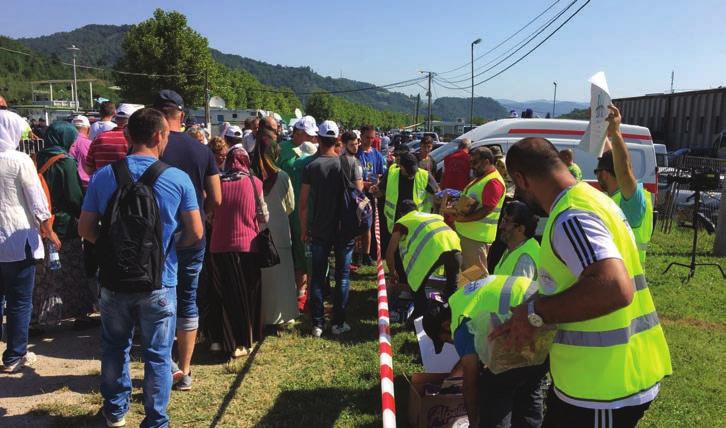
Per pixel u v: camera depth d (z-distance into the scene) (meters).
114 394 3.56
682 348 5.43
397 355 5.01
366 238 7.62
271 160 5.47
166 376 3.38
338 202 5.36
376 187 7.29
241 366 4.72
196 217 3.39
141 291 3.15
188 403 4.05
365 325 5.84
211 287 4.89
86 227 3.25
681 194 13.31
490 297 2.82
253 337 5.18
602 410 2.08
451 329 3.05
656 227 13.37
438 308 3.37
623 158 3.30
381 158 10.06
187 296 4.14
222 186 4.75
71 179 5.21
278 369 4.68
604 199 2.13
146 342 3.32
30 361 4.64
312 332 5.51
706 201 12.96
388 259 4.94
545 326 2.12
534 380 3.04
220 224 4.77
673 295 7.29
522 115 10.77
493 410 2.96
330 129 5.34
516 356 2.46
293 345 5.21
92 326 5.57
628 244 2.13
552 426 2.27
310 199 5.63
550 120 9.35
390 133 58.81
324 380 4.49
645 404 2.14
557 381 2.18
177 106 4.16
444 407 3.51
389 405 2.62
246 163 4.98
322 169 5.28
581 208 2.03
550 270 2.09
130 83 51.97
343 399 4.18
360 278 7.84
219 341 4.95
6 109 4.36
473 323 2.78
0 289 4.52
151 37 51.41
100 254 3.15
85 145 6.29
